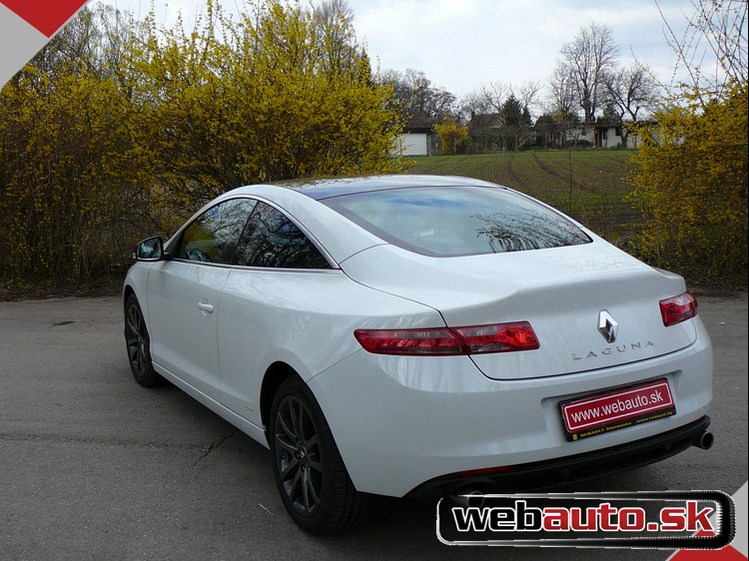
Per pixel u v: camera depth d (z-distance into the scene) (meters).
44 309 9.07
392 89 10.88
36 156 10.12
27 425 4.67
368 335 2.72
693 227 9.41
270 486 3.69
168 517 3.36
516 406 2.56
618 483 3.52
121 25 12.16
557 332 2.66
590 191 11.38
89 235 10.41
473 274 2.80
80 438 4.41
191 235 4.53
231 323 3.64
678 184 9.45
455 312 2.60
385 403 2.64
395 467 2.65
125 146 10.34
